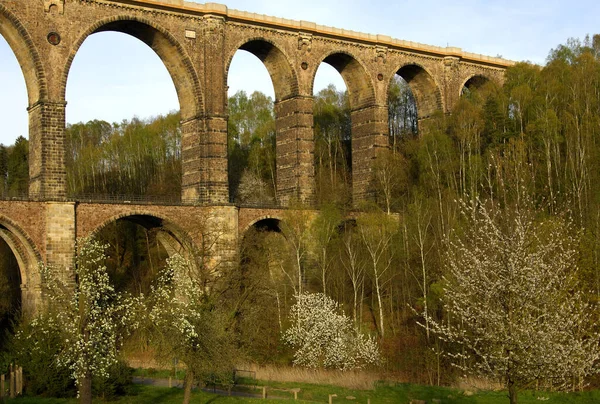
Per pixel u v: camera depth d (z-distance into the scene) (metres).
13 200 51.75
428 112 80.94
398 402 41.19
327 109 111.12
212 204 61.53
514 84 76.19
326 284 66.12
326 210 65.06
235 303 52.06
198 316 35.00
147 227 64.50
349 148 109.00
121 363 40.97
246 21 65.88
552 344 25.73
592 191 59.88
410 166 75.06
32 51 54.81
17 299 79.88
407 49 76.94
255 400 39.81
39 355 39.41
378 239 64.31
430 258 61.19
